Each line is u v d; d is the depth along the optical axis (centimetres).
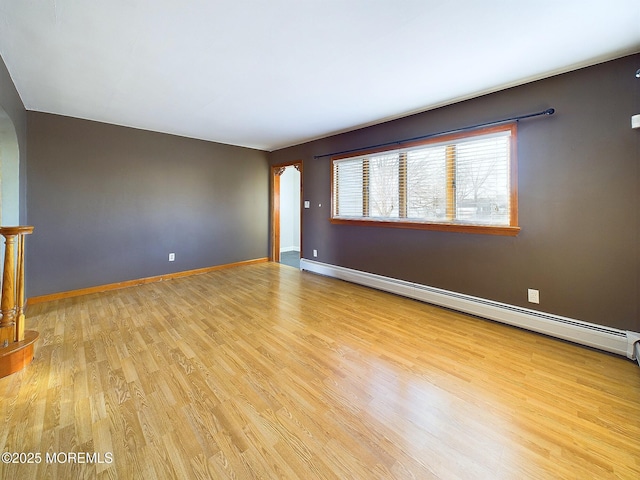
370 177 417
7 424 154
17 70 244
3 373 196
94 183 393
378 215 409
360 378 200
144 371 206
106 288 407
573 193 247
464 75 255
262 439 147
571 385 191
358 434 151
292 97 305
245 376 201
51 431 150
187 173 486
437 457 137
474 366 215
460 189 320
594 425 156
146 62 231
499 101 285
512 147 277
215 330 275
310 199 518
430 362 220
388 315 314
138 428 153
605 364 216
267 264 592
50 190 361
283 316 311
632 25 184
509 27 186
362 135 422
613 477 126
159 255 459
